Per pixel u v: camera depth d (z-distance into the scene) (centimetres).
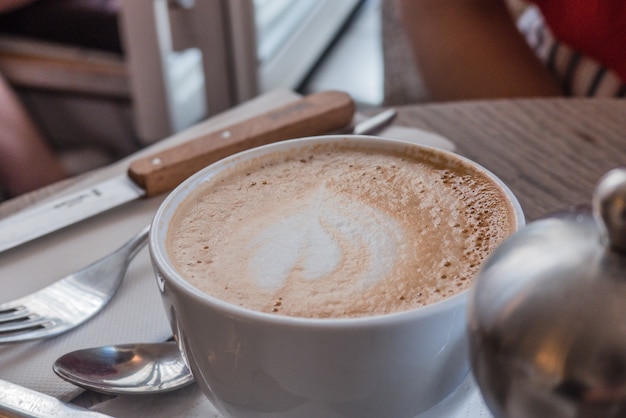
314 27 149
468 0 74
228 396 27
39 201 42
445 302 25
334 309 26
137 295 34
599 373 19
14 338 32
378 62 153
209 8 99
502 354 21
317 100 45
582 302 20
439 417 27
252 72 109
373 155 33
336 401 26
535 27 81
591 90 68
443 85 70
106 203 40
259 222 29
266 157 32
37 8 104
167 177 41
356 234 29
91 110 110
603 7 66
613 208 19
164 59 98
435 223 29
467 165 31
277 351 25
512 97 67
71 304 34
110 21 101
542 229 22
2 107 88
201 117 118
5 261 37
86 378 30
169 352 31
